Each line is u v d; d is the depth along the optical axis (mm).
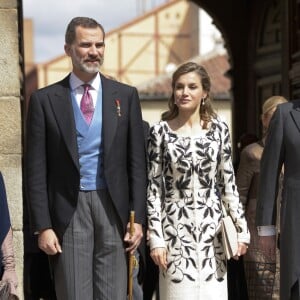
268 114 8578
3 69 7996
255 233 8641
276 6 14727
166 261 7062
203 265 7027
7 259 6605
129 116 7023
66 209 6863
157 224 7062
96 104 6957
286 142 6773
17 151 7984
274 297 8648
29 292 8609
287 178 6777
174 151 7023
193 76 7059
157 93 31922
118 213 6906
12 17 8008
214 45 39438
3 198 6637
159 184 7113
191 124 7117
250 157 8695
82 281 6918
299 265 6699
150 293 9164
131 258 6980
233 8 16453
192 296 7027
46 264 8641
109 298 6949
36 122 6914
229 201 7148
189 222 7027
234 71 16531
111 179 6883
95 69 6855
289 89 12555
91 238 6938
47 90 6965
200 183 7047
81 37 6828
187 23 43406
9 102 7996
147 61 42969
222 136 7148
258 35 15758
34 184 6895
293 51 12438
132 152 7004
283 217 6777
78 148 6887
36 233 6918
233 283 9164
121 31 42875
